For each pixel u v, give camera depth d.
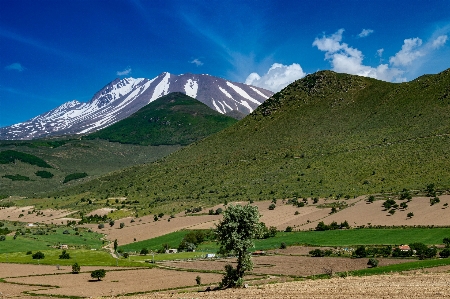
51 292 70.69
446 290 46.28
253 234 60.62
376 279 58.34
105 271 90.06
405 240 104.19
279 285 57.88
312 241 116.94
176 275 86.75
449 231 106.38
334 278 63.88
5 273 91.56
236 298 48.38
